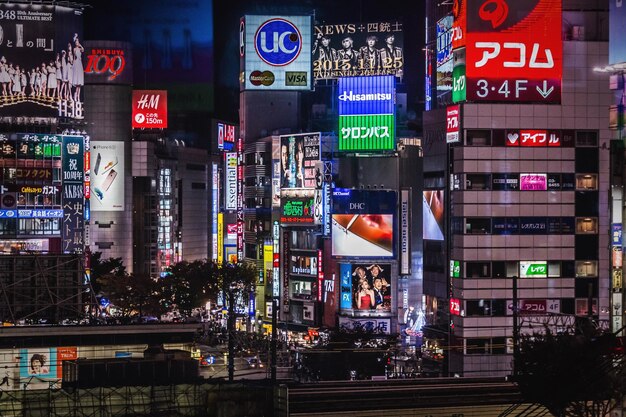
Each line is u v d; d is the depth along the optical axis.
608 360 81.94
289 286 190.38
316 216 183.00
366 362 142.25
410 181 184.25
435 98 177.25
